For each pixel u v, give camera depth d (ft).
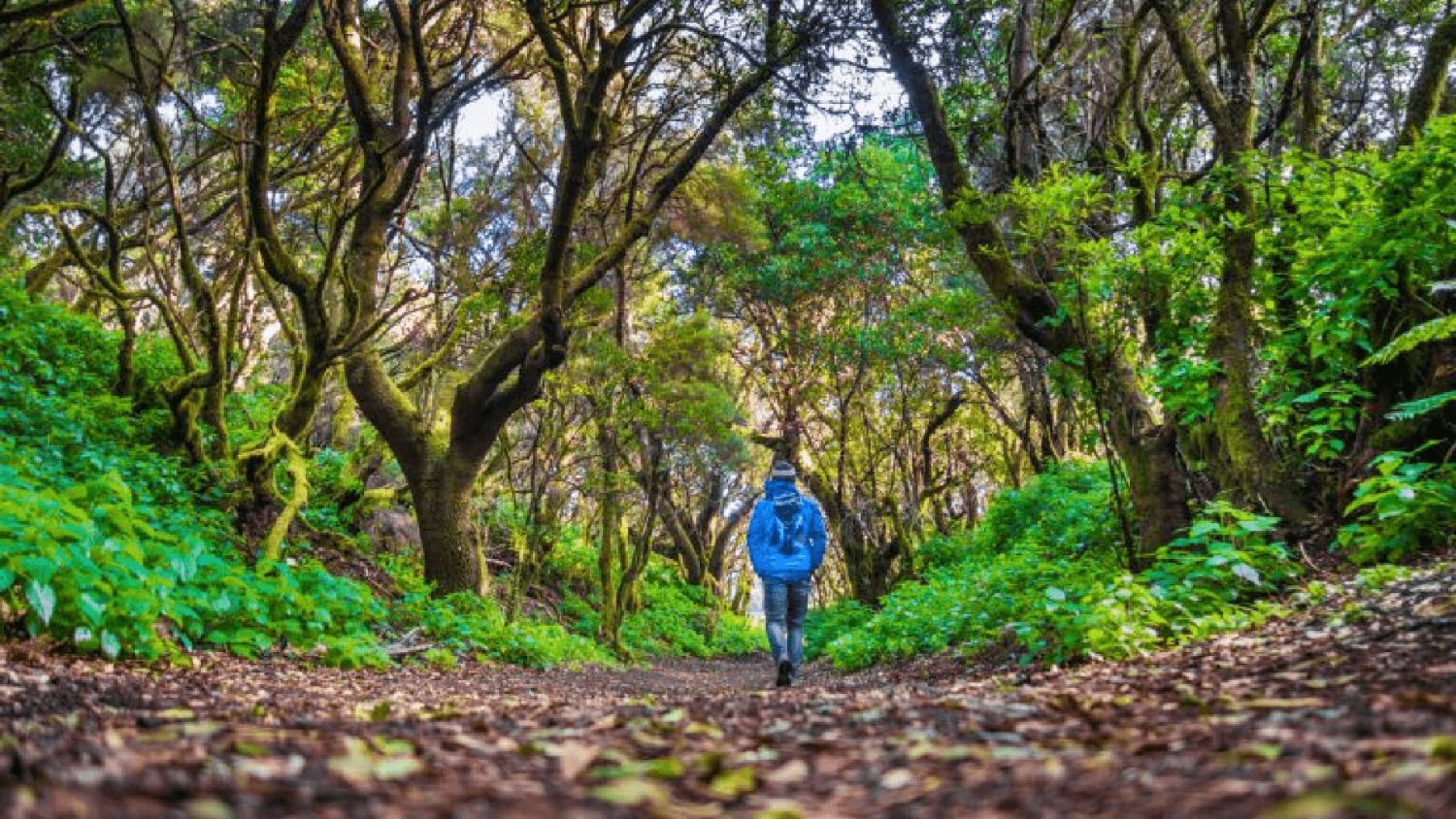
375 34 46.01
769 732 11.08
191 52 37.99
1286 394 26.73
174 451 37.68
